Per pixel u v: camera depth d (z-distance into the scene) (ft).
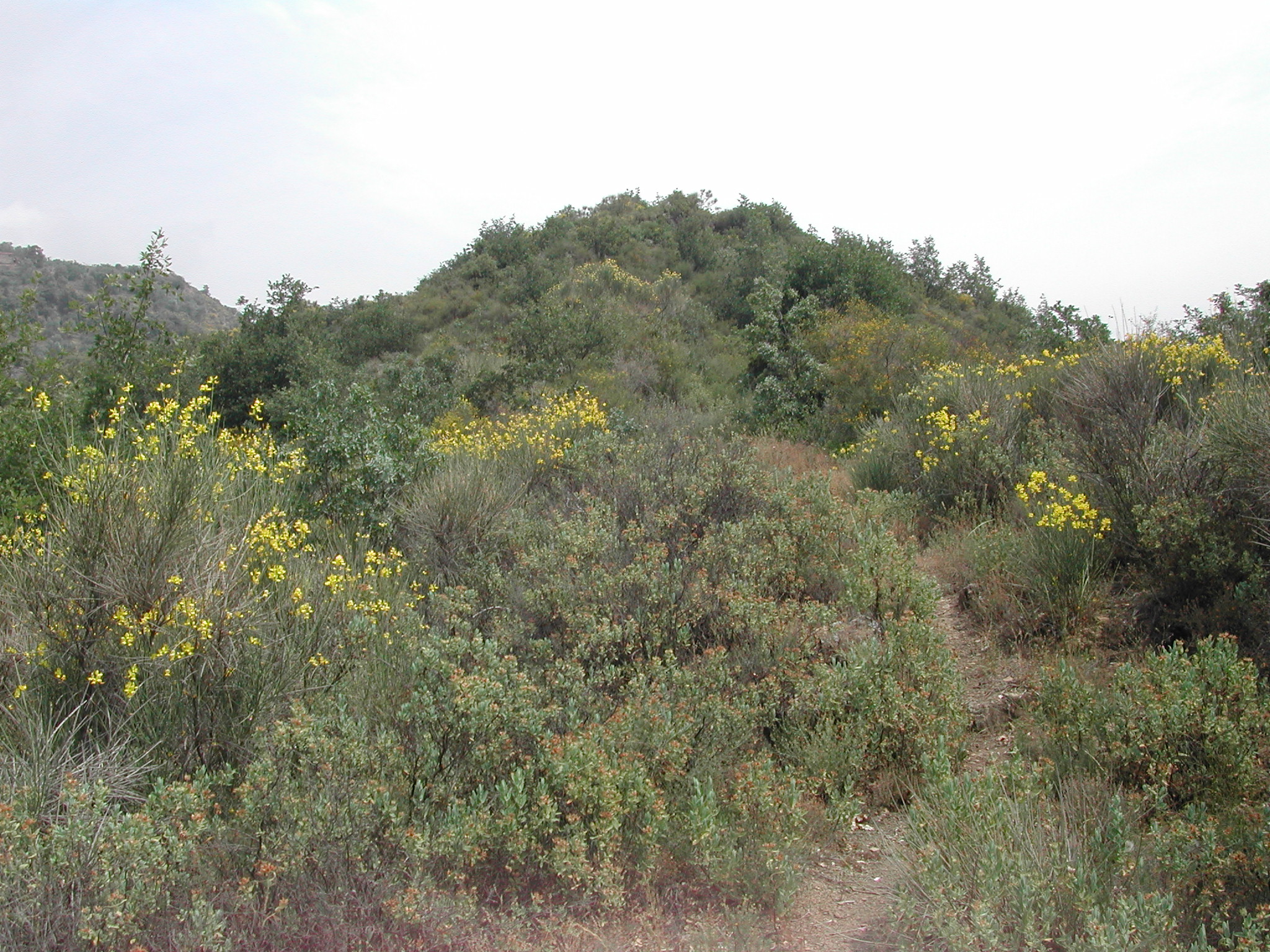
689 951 9.84
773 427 41.70
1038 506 20.08
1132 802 11.14
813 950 10.10
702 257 85.71
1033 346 50.16
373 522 22.63
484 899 10.46
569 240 90.22
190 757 12.55
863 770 13.53
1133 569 16.75
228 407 46.06
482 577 19.13
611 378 47.70
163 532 13.85
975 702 15.55
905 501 24.80
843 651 16.37
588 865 10.25
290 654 14.47
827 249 58.90
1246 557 14.74
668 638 16.31
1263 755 11.39
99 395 23.72
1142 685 12.44
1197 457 16.63
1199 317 27.53
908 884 10.48
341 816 10.05
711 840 10.70
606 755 11.50
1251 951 8.15
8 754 11.68
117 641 13.28
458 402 43.29
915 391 30.66
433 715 11.53
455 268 90.38
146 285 26.30
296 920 9.30
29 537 14.79
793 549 19.44
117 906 8.64
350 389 25.49
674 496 22.20
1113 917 8.89
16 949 8.54
